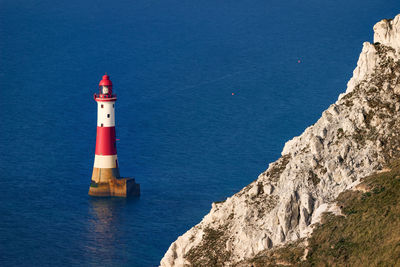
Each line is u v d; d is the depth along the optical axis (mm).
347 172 172250
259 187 182250
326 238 156375
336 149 177500
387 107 179625
